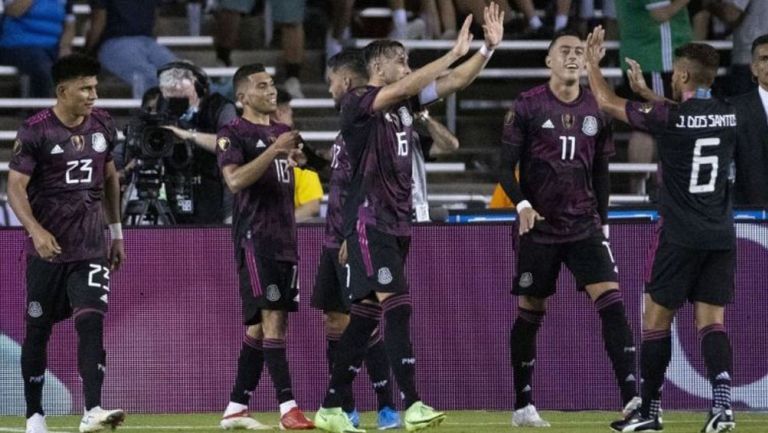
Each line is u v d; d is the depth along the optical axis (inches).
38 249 1132.5
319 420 1186.6
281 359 1258.0
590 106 1222.3
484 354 1425.9
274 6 2007.9
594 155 1232.2
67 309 1186.6
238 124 1251.8
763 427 1251.2
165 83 1524.4
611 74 1975.9
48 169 1155.9
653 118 1145.4
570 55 1208.2
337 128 2017.7
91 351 1147.3
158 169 1466.5
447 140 1433.3
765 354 1414.9
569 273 1424.7
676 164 1148.5
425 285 1429.6
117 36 1952.5
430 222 1427.2
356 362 1173.1
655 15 1887.3
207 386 1432.1
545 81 2074.3
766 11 1951.3
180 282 1433.3
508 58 2066.9
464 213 1493.6
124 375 1433.3
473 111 2063.2
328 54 2032.5
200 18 2150.6
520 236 1232.8
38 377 1183.6
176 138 1460.4
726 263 1155.3
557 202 1221.1
